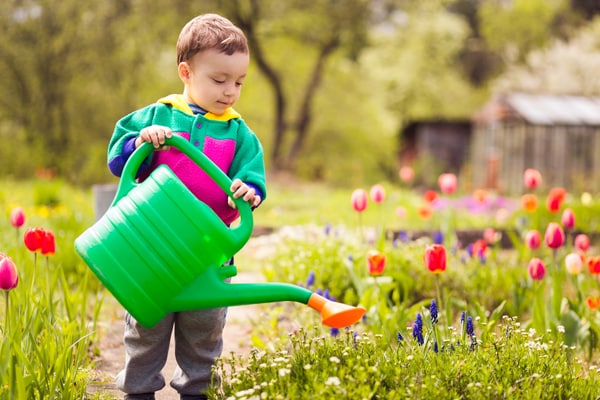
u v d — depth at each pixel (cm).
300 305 453
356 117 2489
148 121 256
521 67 3212
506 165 1852
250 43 2178
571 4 3712
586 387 251
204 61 245
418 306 378
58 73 1914
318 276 484
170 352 365
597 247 771
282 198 1477
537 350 269
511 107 1844
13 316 256
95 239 226
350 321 228
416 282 487
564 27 3653
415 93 2689
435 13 2838
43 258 486
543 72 2914
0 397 231
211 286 229
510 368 256
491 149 1903
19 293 317
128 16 1909
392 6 2400
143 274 223
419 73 2728
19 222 407
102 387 310
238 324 443
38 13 1870
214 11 2023
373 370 230
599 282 459
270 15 2161
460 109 2688
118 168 251
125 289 222
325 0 2183
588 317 381
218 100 251
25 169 1872
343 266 490
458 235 812
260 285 232
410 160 2609
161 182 230
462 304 400
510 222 846
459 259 535
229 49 243
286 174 2312
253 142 264
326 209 1161
